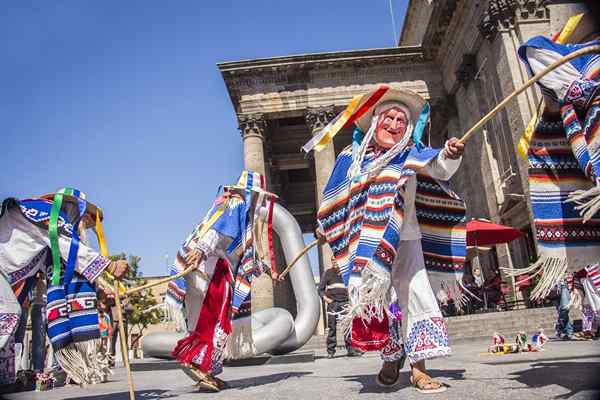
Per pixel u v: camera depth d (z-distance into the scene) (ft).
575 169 12.49
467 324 50.31
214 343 17.19
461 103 90.43
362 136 15.07
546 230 12.29
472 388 11.70
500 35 67.15
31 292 17.28
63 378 33.04
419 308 12.57
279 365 33.14
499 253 73.67
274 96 100.89
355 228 13.78
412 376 12.64
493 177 76.23
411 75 100.12
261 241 19.30
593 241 12.15
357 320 13.50
